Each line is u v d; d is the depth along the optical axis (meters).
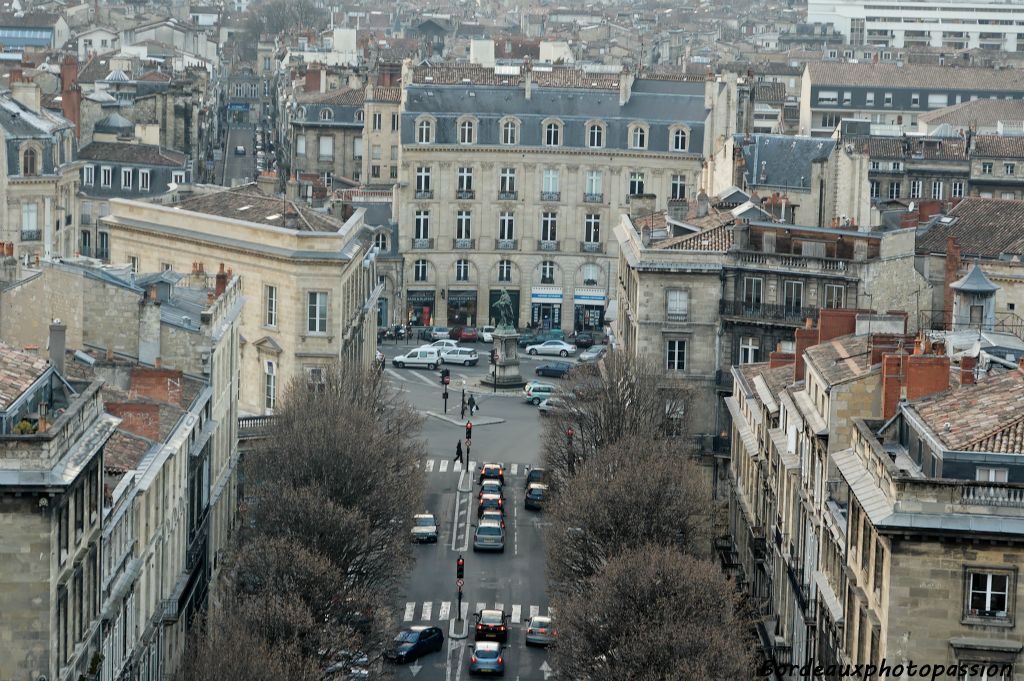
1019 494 167.00
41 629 157.62
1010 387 186.88
